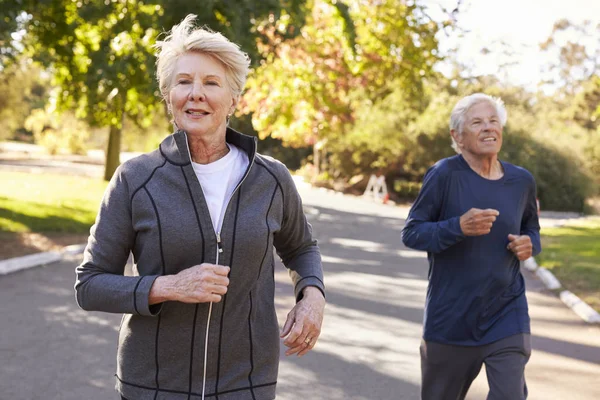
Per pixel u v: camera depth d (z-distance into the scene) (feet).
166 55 8.11
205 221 7.88
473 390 19.58
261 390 8.23
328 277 36.22
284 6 52.54
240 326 8.09
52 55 65.57
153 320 7.95
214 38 7.97
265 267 8.30
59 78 73.26
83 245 42.63
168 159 7.95
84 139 203.82
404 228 13.05
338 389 18.89
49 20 57.47
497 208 12.73
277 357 8.46
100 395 17.80
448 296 12.57
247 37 47.88
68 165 148.46
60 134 198.39
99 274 7.83
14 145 243.19
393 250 48.06
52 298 28.58
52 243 42.88
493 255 12.50
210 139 8.17
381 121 118.21
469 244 12.47
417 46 69.67
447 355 12.62
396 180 127.85
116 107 75.87
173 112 8.17
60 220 52.60
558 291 34.65
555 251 50.67
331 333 24.75
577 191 115.14
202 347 7.95
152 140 160.25
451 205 12.90
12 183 88.84
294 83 79.71
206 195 8.12
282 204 8.44
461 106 13.05
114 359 20.76
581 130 142.92
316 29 74.02
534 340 25.07
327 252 45.93
